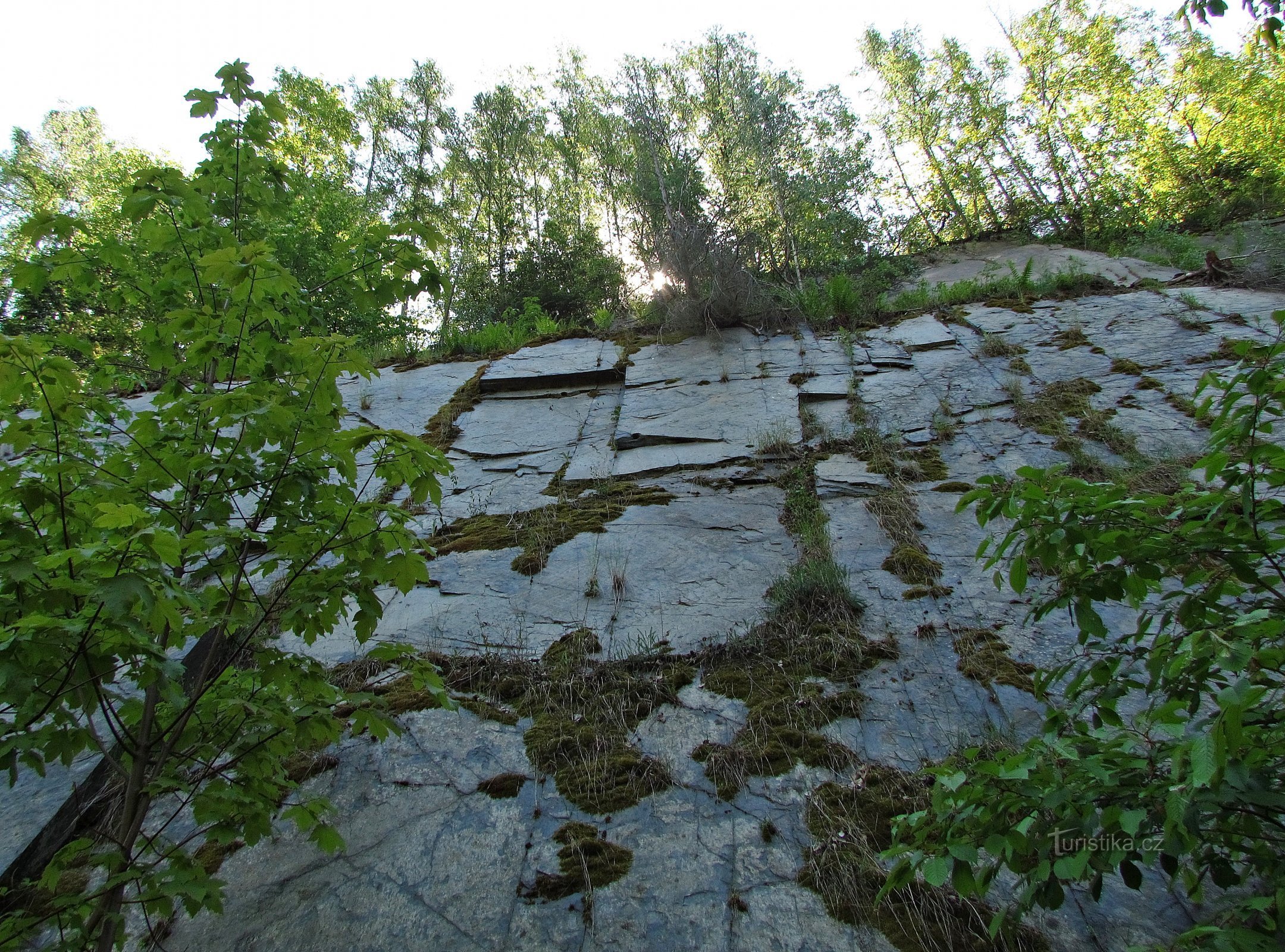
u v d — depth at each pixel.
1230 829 1.35
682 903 2.36
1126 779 1.45
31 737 1.69
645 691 3.37
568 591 4.21
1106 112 16.28
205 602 2.20
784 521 4.73
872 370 6.57
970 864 1.52
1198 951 1.36
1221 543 1.52
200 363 2.28
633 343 7.81
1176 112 16.50
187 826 2.78
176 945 2.35
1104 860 1.40
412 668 2.36
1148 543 1.59
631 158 14.25
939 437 5.38
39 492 1.90
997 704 3.06
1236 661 1.26
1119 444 4.81
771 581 4.13
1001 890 2.26
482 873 2.53
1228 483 1.56
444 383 7.40
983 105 16.44
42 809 2.76
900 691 3.21
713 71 14.87
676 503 5.05
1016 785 1.52
